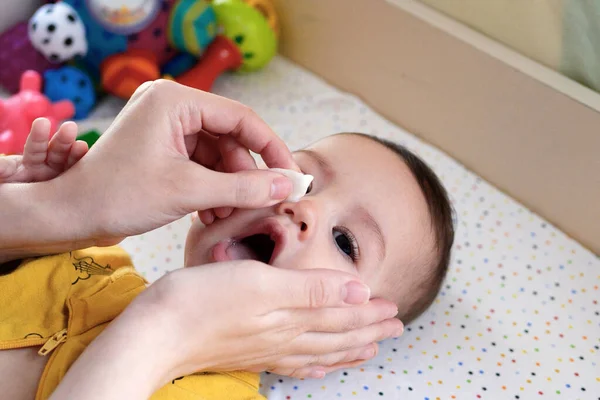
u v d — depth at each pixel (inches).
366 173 41.0
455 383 42.3
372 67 62.6
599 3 47.0
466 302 47.1
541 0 50.2
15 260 38.0
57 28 60.3
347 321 36.4
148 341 29.8
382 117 63.1
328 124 61.9
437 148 59.8
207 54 65.9
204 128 36.8
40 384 33.1
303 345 36.1
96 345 29.8
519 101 52.2
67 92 61.0
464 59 54.7
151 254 49.7
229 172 38.0
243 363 35.5
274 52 68.8
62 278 37.2
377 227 40.1
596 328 45.8
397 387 41.8
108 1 61.4
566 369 43.3
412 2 58.4
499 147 54.9
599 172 49.0
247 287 32.0
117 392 28.3
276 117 62.6
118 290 37.5
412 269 41.9
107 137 34.5
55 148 35.6
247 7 66.8
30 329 35.0
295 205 36.7
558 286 48.4
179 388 36.0
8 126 55.8
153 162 33.6
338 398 41.1
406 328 45.5
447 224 44.1
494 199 54.7
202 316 31.3
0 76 64.3
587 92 49.3
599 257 50.9
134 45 63.9
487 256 50.3
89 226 33.9
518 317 46.3
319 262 36.9
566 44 50.3
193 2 64.8
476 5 54.5
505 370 43.1
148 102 34.6
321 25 65.6
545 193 53.0
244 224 37.0
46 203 34.1
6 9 65.6
